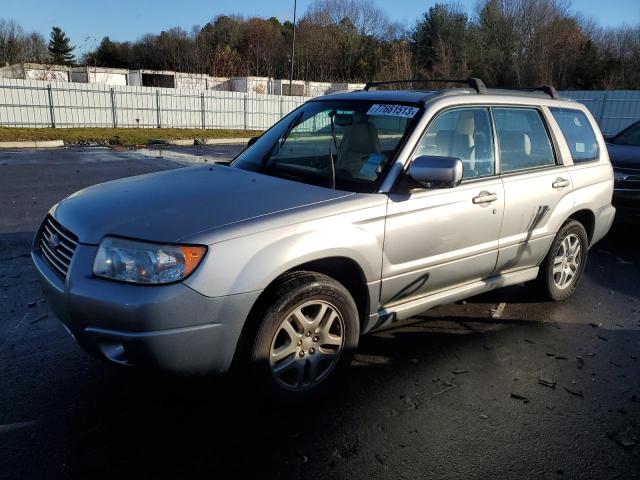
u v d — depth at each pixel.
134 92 27.05
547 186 4.52
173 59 63.12
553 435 3.06
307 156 3.92
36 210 8.12
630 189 7.13
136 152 17.69
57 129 24.14
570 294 5.19
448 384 3.55
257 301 2.96
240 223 2.89
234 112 30.28
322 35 63.28
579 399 3.45
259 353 2.94
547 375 3.74
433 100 3.84
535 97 4.73
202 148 20.41
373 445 2.91
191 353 2.74
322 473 2.68
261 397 3.06
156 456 2.75
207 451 2.80
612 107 29.20
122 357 2.75
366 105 4.04
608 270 6.32
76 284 2.74
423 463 2.79
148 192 3.35
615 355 4.09
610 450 2.95
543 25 46.47
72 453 2.75
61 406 3.14
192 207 3.05
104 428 2.96
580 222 5.20
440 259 3.75
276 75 62.09
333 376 3.34
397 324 4.48
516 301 5.12
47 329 4.10
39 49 58.09
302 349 3.15
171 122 28.45
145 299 2.61
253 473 2.66
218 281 2.72
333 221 3.13
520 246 4.39
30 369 3.53
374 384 3.52
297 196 3.26
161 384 3.40
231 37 66.81
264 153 4.16
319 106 4.35
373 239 3.29
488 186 4.02
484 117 4.14
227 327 2.78
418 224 3.52
